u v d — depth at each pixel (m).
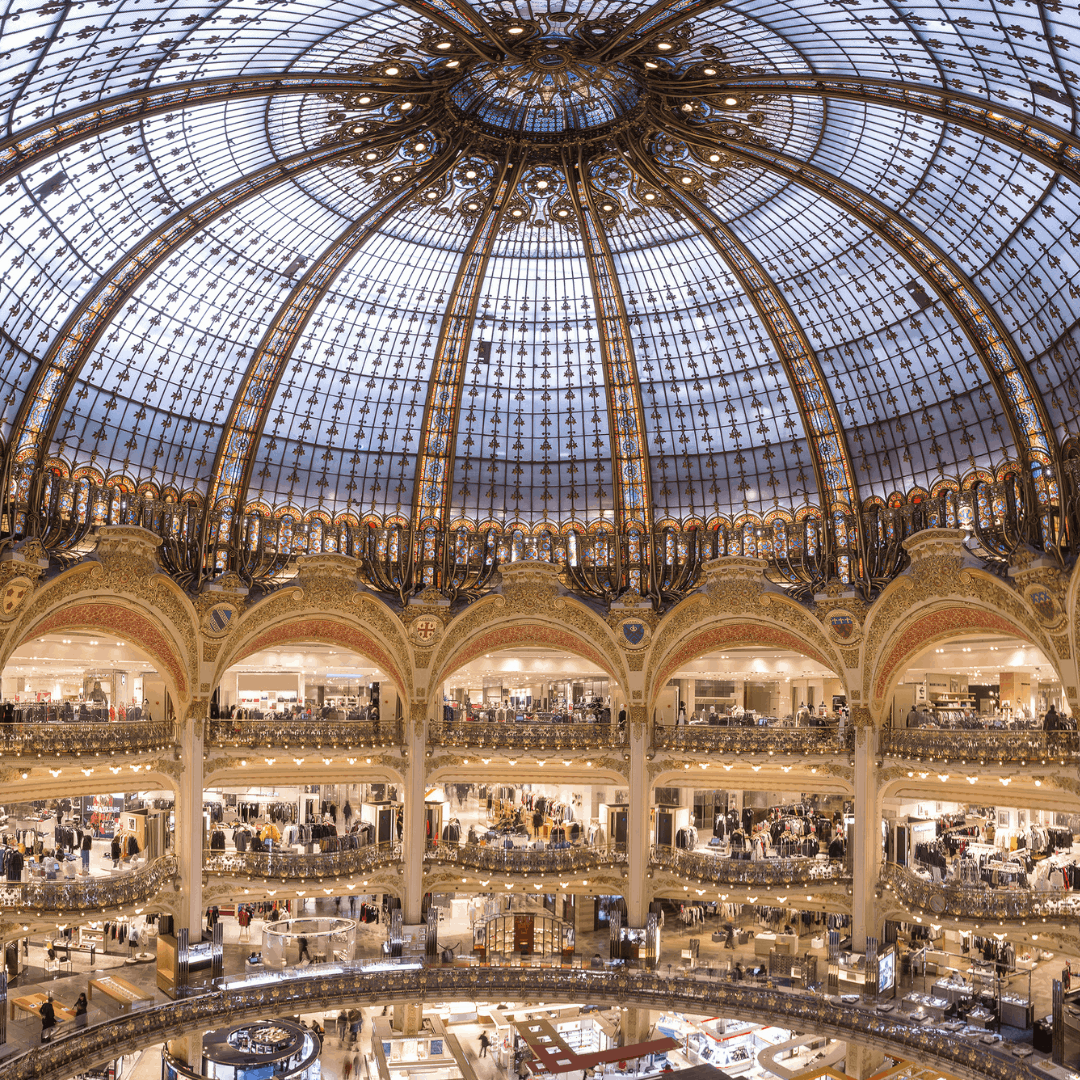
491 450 42.22
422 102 30.17
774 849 42.38
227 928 43.22
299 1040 34.56
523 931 40.88
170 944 36.31
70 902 33.31
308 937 39.62
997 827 45.81
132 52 24.08
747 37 27.02
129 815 41.00
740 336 38.69
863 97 27.17
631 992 37.44
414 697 41.34
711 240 35.28
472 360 40.22
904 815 44.50
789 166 31.73
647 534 42.44
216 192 31.38
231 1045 34.09
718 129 30.83
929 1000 35.28
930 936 41.28
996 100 26.45
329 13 25.47
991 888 35.06
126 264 31.80
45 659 41.06
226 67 26.77
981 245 31.59
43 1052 30.09
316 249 35.62
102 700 48.09
